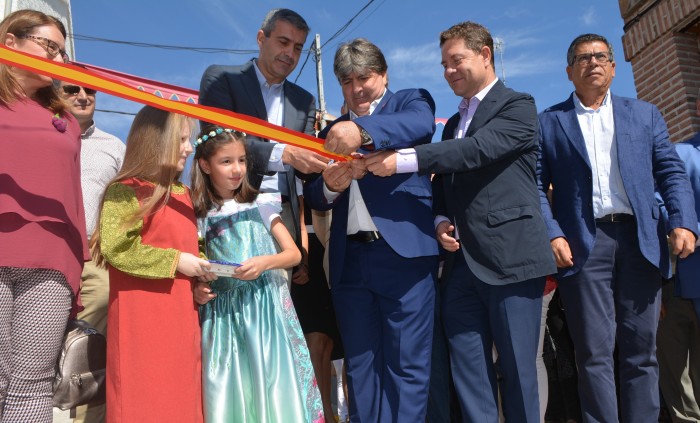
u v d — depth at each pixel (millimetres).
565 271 3252
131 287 2453
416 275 2961
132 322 2418
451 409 3525
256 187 3057
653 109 3457
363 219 2996
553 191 3445
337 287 3086
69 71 2318
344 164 2893
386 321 2984
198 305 2734
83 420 3070
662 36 5797
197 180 2867
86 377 2514
